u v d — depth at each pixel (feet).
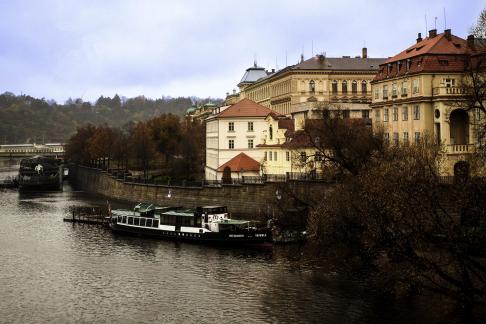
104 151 629.92
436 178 144.46
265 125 419.54
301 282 201.98
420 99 293.23
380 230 142.92
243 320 168.96
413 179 142.72
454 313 139.33
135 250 265.34
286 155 363.35
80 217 357.82
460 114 288.71
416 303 173.06
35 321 171.83
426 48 305.73
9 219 364.79
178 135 621.31
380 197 145.48
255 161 404.57
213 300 188.03
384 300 178.19
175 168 527.40
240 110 421.18
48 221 355.77
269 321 167.22
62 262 242.78
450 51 296.71
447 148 266.16
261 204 332.39
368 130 257.75
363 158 232.53
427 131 269.44
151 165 630.33
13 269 231.50
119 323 169.37
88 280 214.48
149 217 300.40
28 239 294.05
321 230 195.31
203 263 237.04
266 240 262.06
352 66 540.11
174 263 238.48
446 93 283.59
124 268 231.50
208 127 476.13
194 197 377.30
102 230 321.11
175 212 296.30
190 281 210.59
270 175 335.67
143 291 199.82
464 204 133.28
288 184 294.05
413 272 132.57
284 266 225.76
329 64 538.88
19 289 203.62
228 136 417.28
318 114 316.40
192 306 182.80
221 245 270.87
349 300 180.86
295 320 167.02
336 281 201.05
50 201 474.08
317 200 259.39
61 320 172.45
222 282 207.92
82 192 569.64
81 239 293.64
